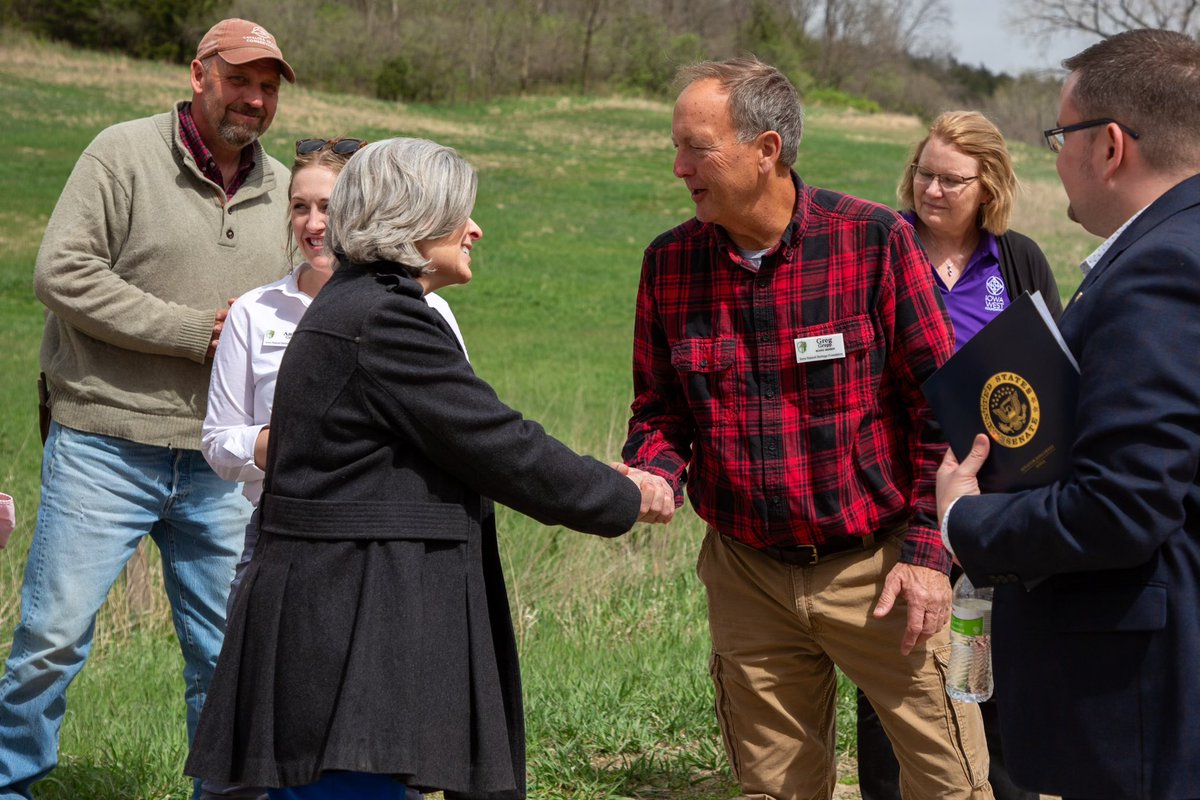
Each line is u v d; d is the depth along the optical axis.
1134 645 1.98
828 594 2.90
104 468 3.43
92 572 3.41
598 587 5.91
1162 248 1.93
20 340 16.53
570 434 9.19
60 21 58.28
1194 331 1.88
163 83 48.88
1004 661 2.17
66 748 4.02
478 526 2.44
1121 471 1.88
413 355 2.31
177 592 3.66
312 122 45.66
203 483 3.57
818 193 2.90
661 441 3.08
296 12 63.34
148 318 3.33
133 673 4.94
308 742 2.27
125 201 3.43
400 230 2.39
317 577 2.30
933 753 2.90
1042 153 48.19
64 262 3.33
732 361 2.88
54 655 3.38
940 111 3.76
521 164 43.12
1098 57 2.10
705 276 2.92
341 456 2.31
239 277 3.59
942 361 2.79
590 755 4.00
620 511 2.51
